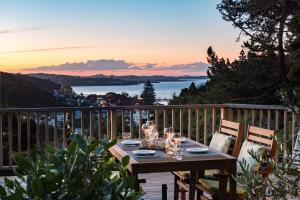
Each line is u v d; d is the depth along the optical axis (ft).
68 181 5.04
